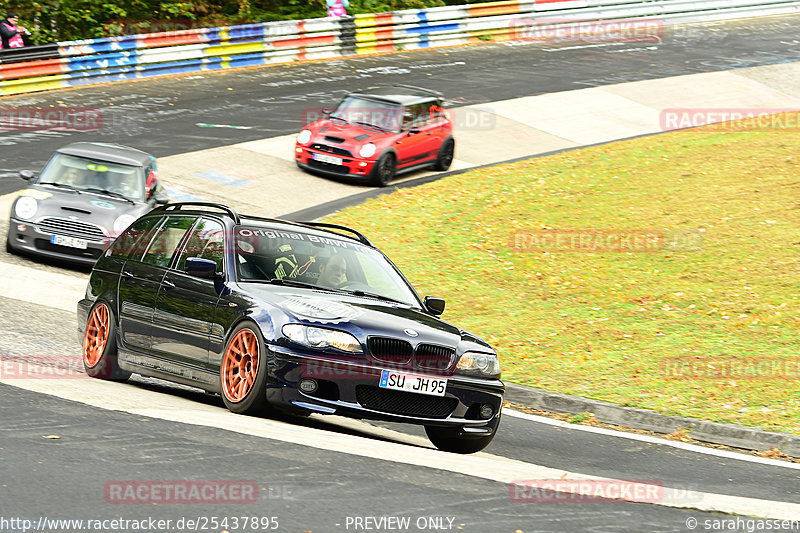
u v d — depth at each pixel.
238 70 118.00
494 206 73.19
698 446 33.50
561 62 134.00
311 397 25.17
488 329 48.50
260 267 28.50
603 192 75.50
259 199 72.81
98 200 54.59
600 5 156.25
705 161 82.38
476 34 145.62
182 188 72.25
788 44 152.12
